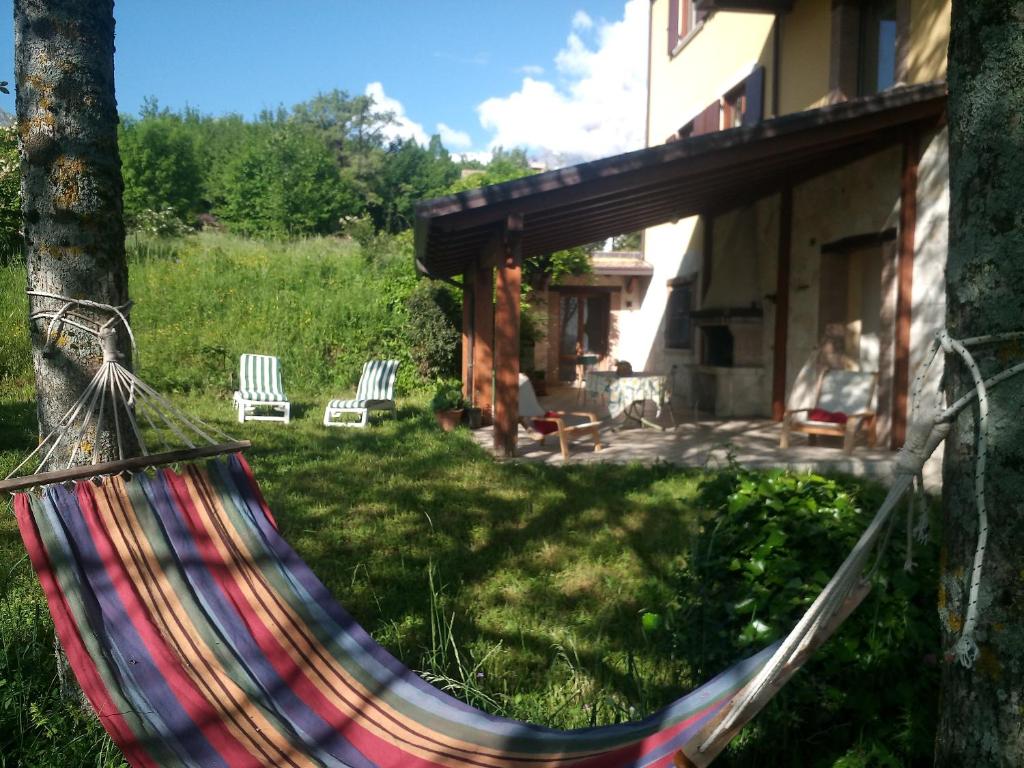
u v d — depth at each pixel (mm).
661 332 15625
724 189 10094
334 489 6074
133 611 2156
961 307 1535
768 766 2334
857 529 2551
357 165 41094
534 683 3062
